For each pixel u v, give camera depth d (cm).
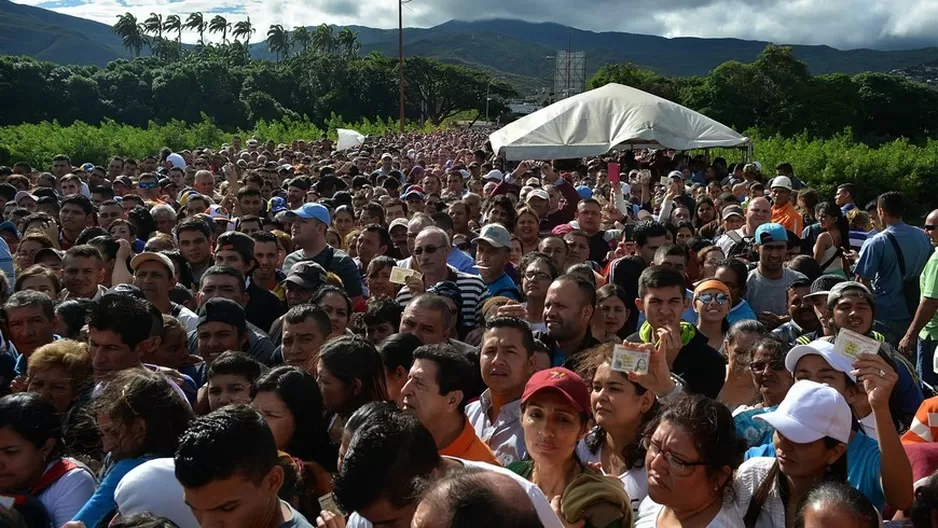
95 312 478
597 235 962
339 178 1517
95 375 475
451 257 817
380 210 1006
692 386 520
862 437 381
